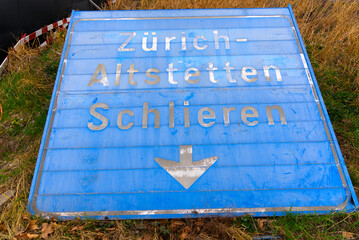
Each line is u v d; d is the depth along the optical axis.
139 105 4.36
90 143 4.11
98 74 4.61
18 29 6.35
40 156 4.01
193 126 4.22
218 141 4.12
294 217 3.72
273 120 4.26
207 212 3.76
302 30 6.89
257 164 3.98
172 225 3.72
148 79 4.57
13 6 6.12
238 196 3.82
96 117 4.27
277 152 4.05
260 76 4.60
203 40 4.92
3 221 3.80
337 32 6.46
